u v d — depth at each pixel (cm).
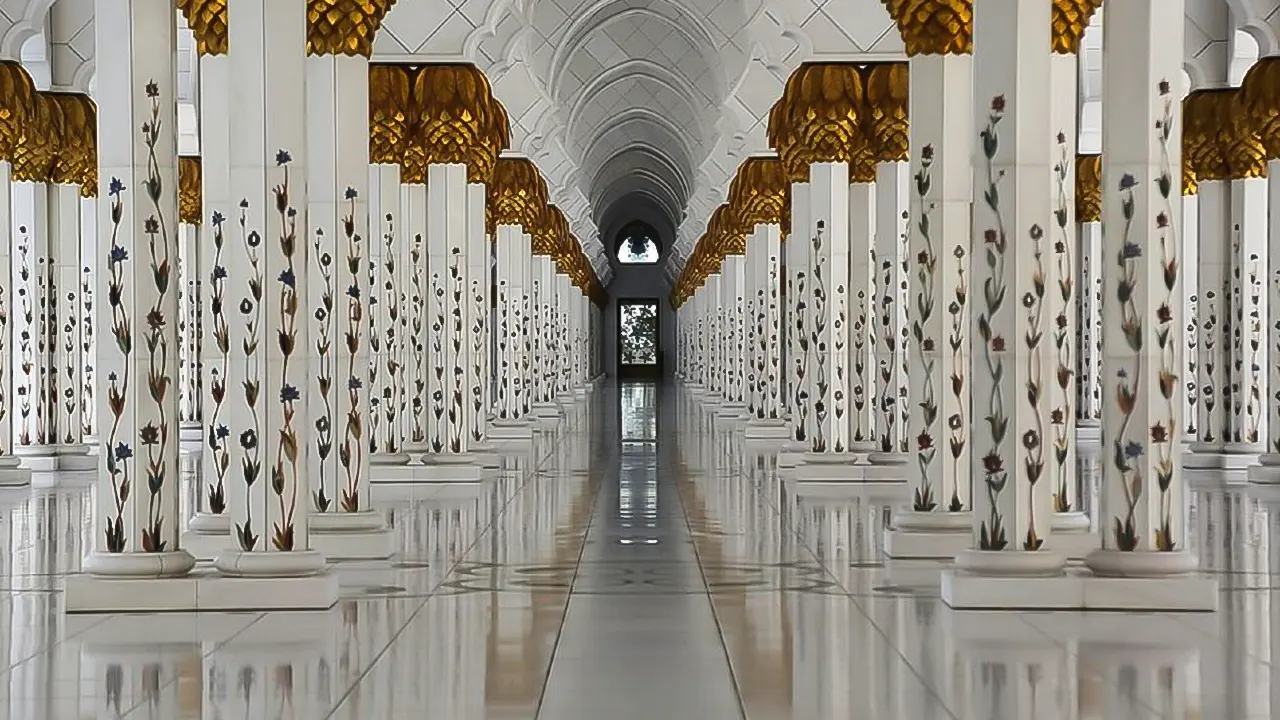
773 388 2488
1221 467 1988
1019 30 884
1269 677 657
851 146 1662
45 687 644
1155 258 870
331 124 1139
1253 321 1983
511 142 2403
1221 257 1984
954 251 1135
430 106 1694
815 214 1703
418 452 1800
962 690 631
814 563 1053
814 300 1728
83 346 2094
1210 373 2008
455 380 1784
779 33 1767
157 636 775
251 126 907
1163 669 677
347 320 1145
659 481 1723
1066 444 1058
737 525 1287
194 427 2652
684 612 846
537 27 2286
